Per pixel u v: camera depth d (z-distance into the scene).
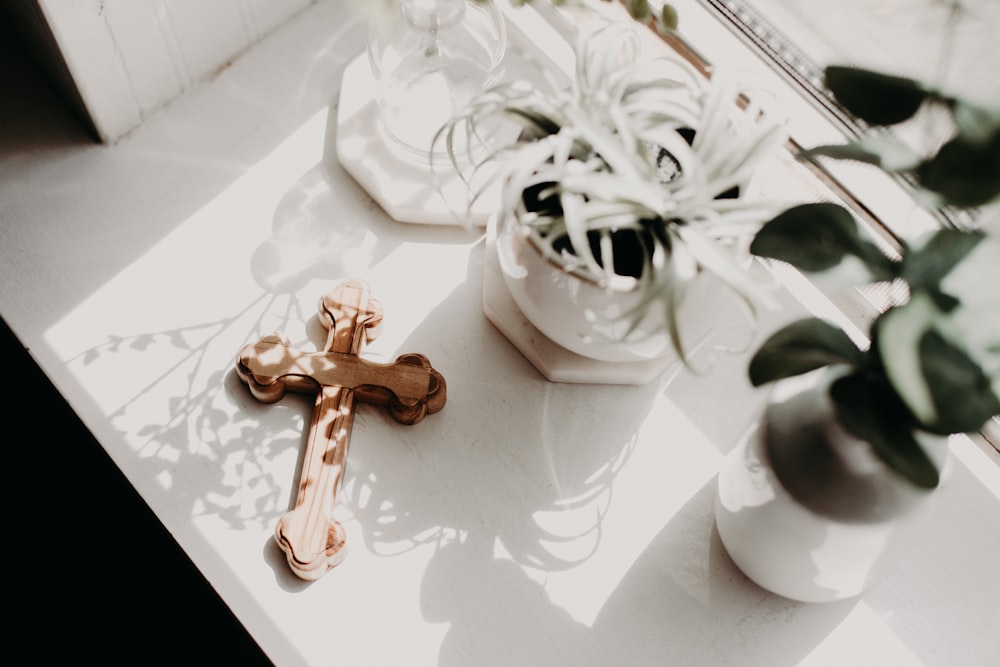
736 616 0.76
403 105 0.84
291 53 0.89
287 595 0.75
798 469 0.66
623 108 0.67
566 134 0.65
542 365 0.80
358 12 0.79
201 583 1.10
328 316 0.80
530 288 0.71
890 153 0.61
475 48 0.86
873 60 0.76
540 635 0.75
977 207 0.59
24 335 0.80
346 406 0.77
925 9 0.71
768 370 0.63
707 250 0.64
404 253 0.83
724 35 0.82
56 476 1.13
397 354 0.81
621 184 0.64
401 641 0.74
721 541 0.77
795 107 0.81
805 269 0.62
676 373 0.82
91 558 1.12
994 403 0.58
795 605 0.76
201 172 0.85
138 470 0.77
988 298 0.61
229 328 0.81
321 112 0.87
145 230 0.83
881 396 0.62
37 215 0.83
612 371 0.79
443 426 0.79
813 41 0.78
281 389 0.78
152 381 0.79
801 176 0.81
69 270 0.81
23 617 1.09
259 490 0.77
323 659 0.73
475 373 0.81
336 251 0.83
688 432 0.80
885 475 0.65
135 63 0.82
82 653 1.09
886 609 0.77
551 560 0.76
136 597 1.11
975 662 0.76
